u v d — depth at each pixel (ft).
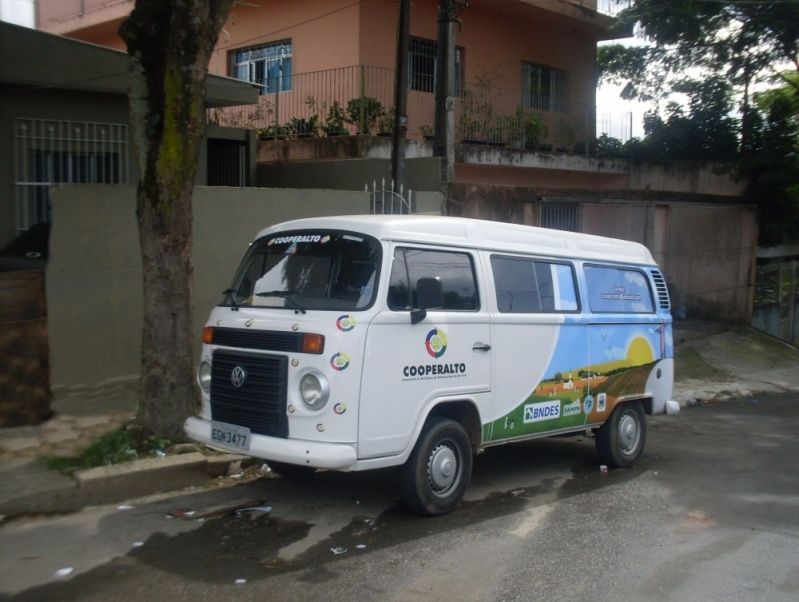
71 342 26.89
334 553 18.58
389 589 16.69
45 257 29.30
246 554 18.33
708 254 65.41
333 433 18.67
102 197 27.32
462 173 58.49
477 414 22.21
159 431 24.20
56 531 19.42
